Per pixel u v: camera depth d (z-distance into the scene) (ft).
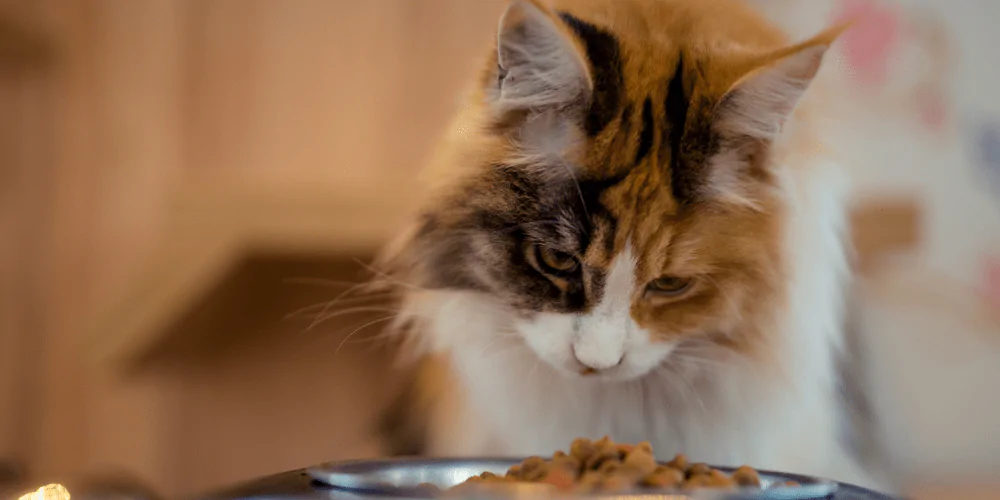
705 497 1.41
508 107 1.84
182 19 2.52
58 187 2.53
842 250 1.99
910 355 2.46
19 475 2.36
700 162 1.82
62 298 2.53
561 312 1.86
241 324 2.45
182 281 2.25
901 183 2.47
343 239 2.23
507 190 1.86
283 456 2.49
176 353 2.44
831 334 1.96
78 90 2.53
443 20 2.49
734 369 1.91
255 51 2.52
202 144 2.53
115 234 2.53
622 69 1.82
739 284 1.87
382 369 2.31
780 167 1.86
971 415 2.46
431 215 1.93
